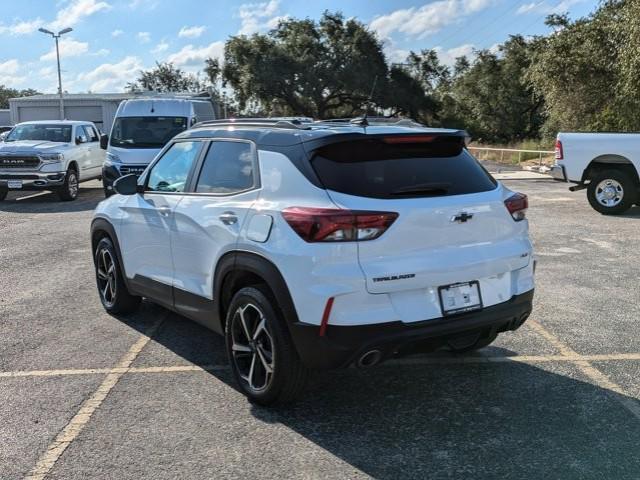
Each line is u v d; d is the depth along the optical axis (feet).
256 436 12.19
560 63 88.38
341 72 176.35
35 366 15.83
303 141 12.82
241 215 13.34
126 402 13.71
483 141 186.60
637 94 67.10
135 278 18.12
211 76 190.19
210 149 15.49
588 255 28.17
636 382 14.55
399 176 12.60
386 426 12.59
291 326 12.14
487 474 10.79
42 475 10.85
